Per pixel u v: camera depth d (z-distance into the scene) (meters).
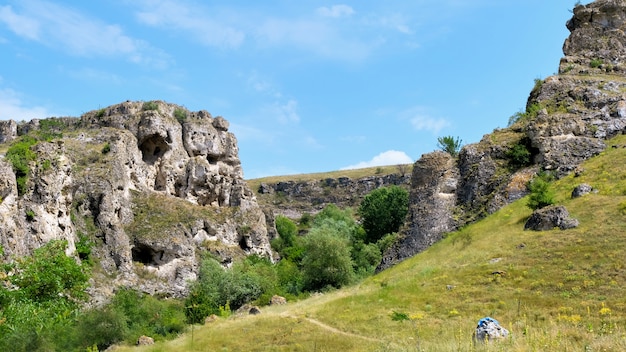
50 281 44.12
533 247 40.22
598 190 44.88
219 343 37.69
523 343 24.53
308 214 161.38
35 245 67.31
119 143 93.62
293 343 34.88
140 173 97.81
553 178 50.47
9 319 40.66
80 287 47.47
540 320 30.56
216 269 80.44
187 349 37.94
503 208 49.47
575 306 31.25
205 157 110.94
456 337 28.42
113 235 82.19
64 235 73.62
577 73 65.31
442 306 36.25
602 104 56.78
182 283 83.31
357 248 97.00
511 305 33.53
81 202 82.81
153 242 86.00
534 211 44.66
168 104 113.06
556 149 52.69
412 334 32.41
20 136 98.56
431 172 58.09
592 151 51.81
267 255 102.00
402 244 54.06
